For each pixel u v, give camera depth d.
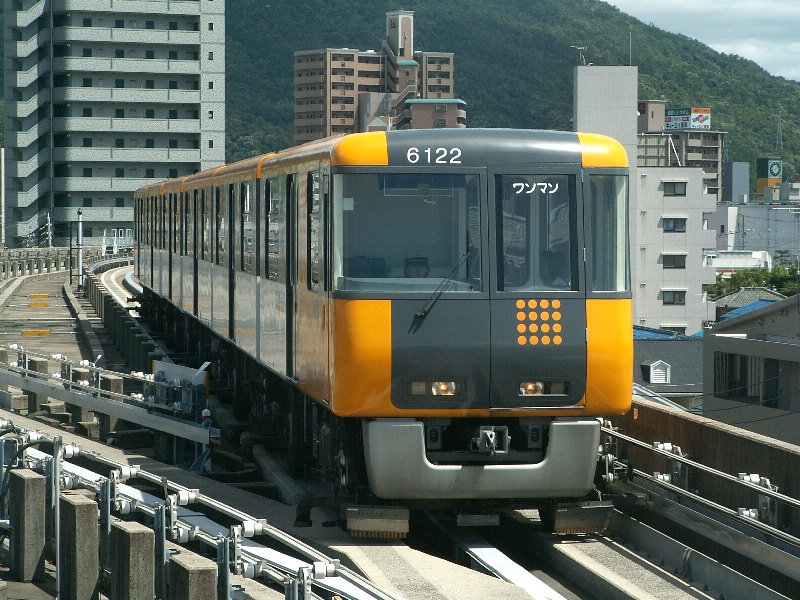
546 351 16.73
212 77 199.88
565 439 17.00
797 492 15.09
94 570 13.46
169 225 42.91
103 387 28.73
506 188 16.91
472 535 18.12
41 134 194.88
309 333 18.75
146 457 24.61
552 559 17.33
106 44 195.38
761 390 65.19
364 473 18.02
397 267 16.69
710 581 15.20
